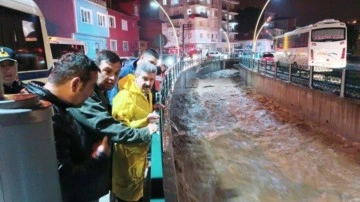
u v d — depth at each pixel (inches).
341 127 348.2
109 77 91.7
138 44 1664.6
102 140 70.2
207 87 883.4
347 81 346.9
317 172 272.8
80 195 60.2
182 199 210.1
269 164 294.2
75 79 59.7
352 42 1683.1
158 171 122.6
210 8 2568.9
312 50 719.1
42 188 42.9
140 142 76.0
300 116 461.4
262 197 232.1
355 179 257.4
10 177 40.2
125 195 98.8
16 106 40.2
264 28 2805.1
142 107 100.6
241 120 470.6
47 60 300.7
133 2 1567.4
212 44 2635.3
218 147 342.0
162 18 2591.0
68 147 59.5
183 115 498.3
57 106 59.6
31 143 41.0
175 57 1020.5
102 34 1250.0
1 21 225.8
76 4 1038.4
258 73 767.7
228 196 232.2
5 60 114.8
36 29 284.0
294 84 497.7
